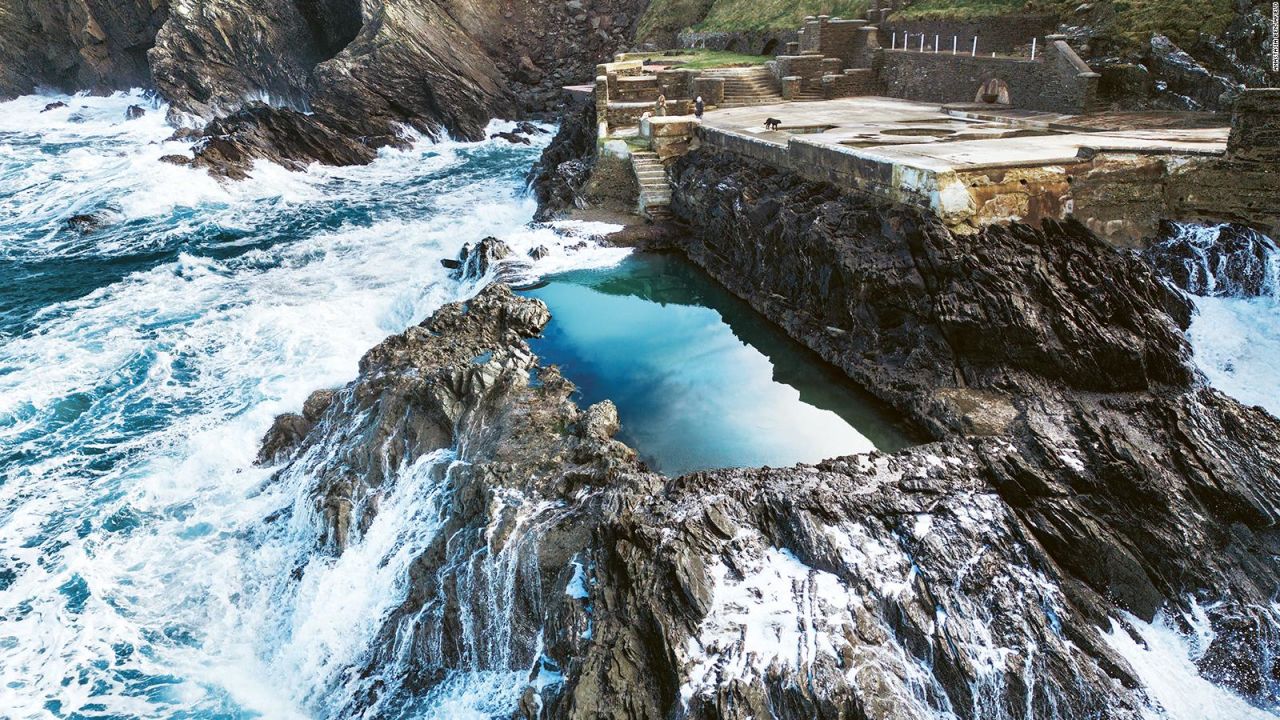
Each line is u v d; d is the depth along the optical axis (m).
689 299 18.20
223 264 24.73
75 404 16.77
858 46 31.30
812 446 12.06
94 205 30.70
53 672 11.04
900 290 13.78
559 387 13.73
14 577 12.48
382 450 12.93
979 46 26.80
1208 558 9.60
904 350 13.82
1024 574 9.37
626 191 24.45
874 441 12.20
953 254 13.19
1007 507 10.13
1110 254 13.50
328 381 16.75
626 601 9.20
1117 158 14.16
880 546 9.54
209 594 12.26
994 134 18.08
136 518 13.69
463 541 11.02
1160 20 20.58
